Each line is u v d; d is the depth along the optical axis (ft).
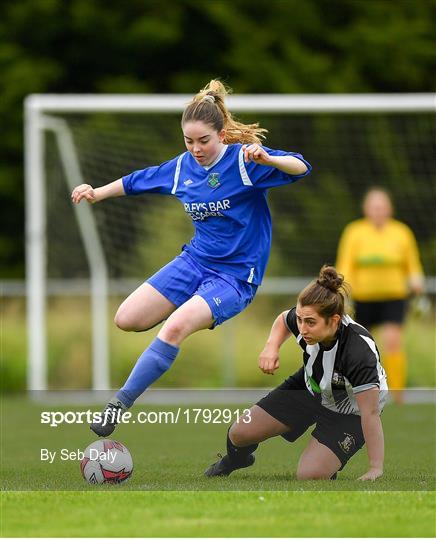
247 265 72.90
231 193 71.82
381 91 235.40
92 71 237.86
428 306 153.48
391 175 169.99
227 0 237.04
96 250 150.20
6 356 164.66
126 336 163.02
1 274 227.20
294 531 54.95
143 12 237.66
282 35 234.99
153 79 237.86
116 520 57.62
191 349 157.48
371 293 132.05
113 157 156.35
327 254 169.99
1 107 229.25
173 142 157.89
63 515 58.90
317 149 170.71
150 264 160.86
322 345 70.44
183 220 161.58
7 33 236.63
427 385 158.51
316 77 229.86
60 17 236.43
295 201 170.09
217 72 233.96
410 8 237.66
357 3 237.45
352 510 59.93
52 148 154.10
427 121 168.45
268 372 73.36
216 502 62.13
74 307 161.99
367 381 69.72
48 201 153.28
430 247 168.76
